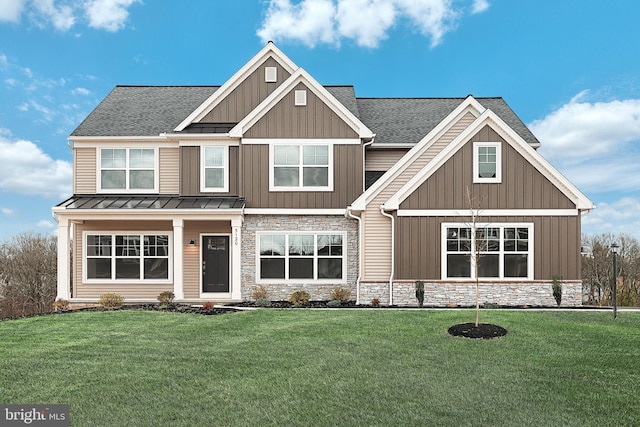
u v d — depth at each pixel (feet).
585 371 22.88
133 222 55.42
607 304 89.25
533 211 45.96
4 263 106.73
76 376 22.24
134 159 56.13
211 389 20.42
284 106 53.16
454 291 45.88
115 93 65.98
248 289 52.08
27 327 33.40
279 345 27.76
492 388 20.51
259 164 52.95
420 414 17.75
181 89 67.77
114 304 45.55
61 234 48.85
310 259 52.60
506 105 64.80
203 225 55.47
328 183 52.90
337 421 17.12
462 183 46.29
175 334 30.86
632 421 17.24
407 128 59.98
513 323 33.17
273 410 18.13
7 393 20.08
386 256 47.83
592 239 97.76
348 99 61.52
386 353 25.95
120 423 17.10
